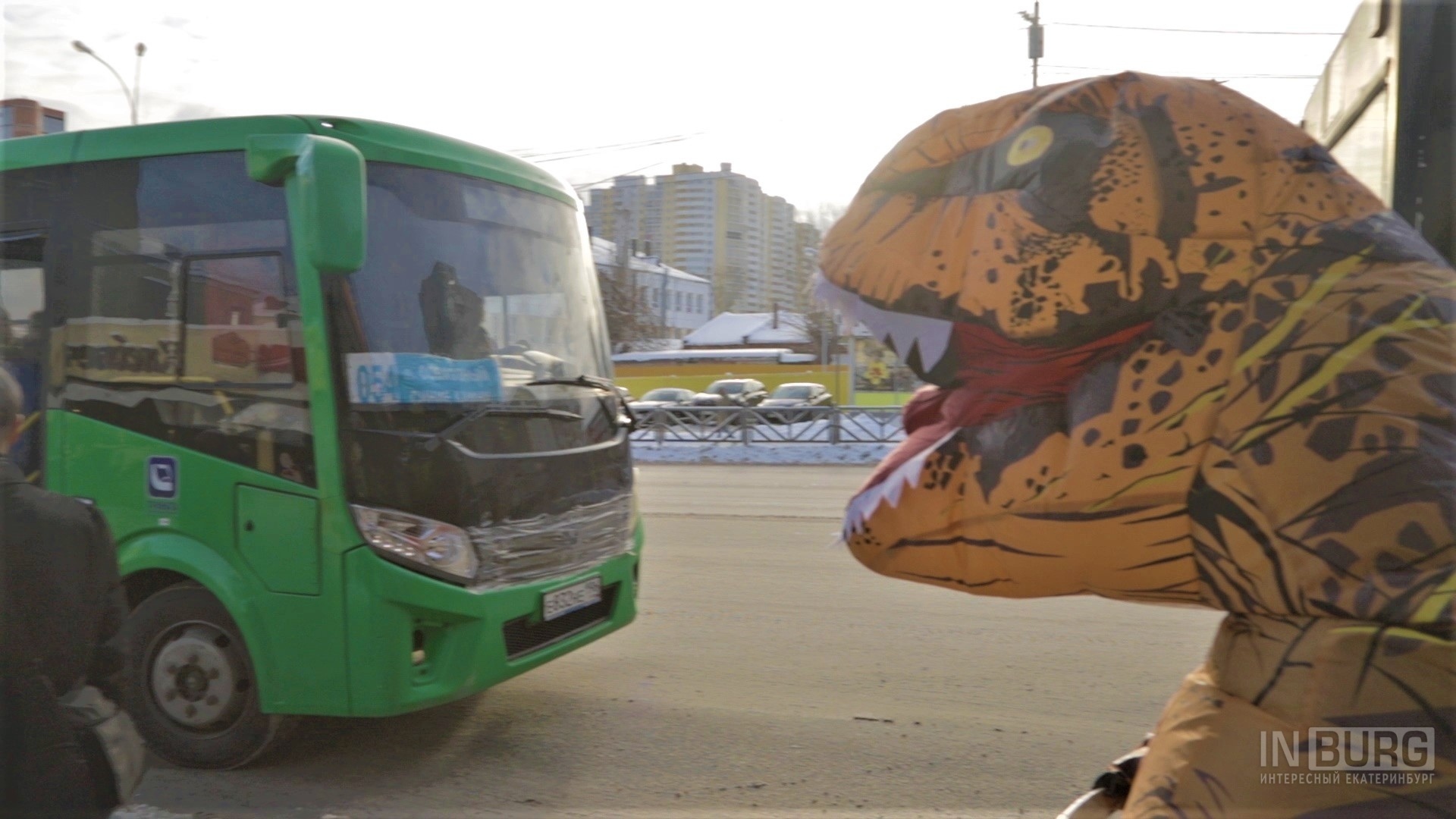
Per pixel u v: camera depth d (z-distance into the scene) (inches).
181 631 164.1
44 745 89.8
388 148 165.9
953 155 66.5
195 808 152.3
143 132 167.6
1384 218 62.4
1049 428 61.7
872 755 171.8
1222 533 58.7
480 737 181.2
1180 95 63.2
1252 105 64.8
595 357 204.1
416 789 159.3
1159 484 59.7
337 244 144.0
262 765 168.4
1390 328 57.3
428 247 168.1
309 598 151.5
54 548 91.8
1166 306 59.5
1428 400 56.1
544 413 177.8
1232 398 58.2
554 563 174.6
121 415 164.6
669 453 810.8
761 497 528.1
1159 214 59.9
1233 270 59.3
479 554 160.2
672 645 238.8
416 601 151.8
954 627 252.4
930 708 194.7
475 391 166.7
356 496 150.2
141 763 100.9
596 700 200.2
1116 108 63.2
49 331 170.7
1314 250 59.3
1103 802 80.7
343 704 150.9
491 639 160.9
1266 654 59.5
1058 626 251.6
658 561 340.2
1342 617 55.8
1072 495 60.9
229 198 159.6
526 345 183.9
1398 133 76.4
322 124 158.9
